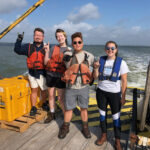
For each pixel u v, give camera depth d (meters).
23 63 31.53
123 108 4.67
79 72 2.73
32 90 3.69
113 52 2.54
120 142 2.95
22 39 3.48
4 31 5.28
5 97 3.16
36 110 3.78
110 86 2.62
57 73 3.25
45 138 3.03
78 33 2.60
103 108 2.83
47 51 3.18
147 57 37.12
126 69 2.54
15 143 2.86
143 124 2.51
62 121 3.68
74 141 2.95
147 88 2.27
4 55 46.66
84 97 2.90
